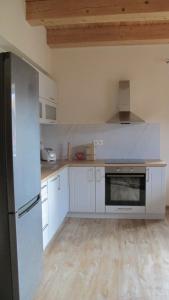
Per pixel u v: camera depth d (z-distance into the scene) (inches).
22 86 79.4
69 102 191.8
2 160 73.4
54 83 179.0
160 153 188.1
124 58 185.5
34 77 91.0
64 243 135.6
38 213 95.1
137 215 171.5
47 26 167.5
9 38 113.0
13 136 73.1
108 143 191.0
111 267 111.7
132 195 169.0
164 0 119.5
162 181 165.5
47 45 176.7
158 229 152.8
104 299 91.2
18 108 76.3
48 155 179.5
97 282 101.3
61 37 172.1
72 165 170.6
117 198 170.4
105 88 188.2
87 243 135.5
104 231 150.9
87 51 187.8
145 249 127.6
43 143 195.0
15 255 76.0
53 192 136.3
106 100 188.9
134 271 108.3
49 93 165.0
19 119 77.1
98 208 171.5
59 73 190.9
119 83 181.8
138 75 185.3
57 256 122.2
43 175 125.8
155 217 170.4
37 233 93.8
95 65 187.9
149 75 184.5
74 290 96.5
